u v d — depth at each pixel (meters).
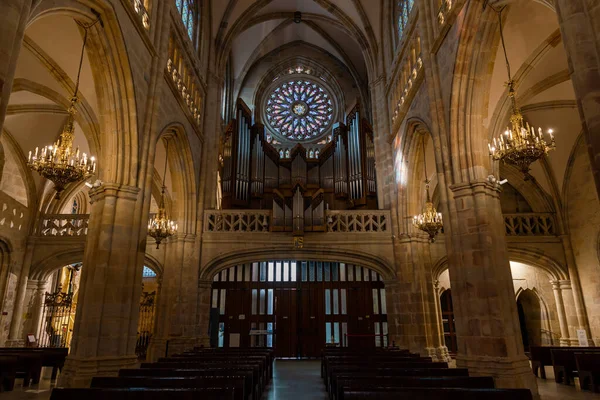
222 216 20.77
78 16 11.29
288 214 20.67
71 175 10.52
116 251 12.30
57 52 14.05
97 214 12.61
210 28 23.00
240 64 31.02
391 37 22.58
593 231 20.70
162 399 5.68
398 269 20.00
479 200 12.30
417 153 19.25
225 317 22.67
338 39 30.52
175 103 17.20
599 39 6.17
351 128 27.19
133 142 13.20
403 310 19.47
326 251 20.53
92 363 11.13
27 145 21.53
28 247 21.38
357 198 25.62
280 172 27.05
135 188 12.99
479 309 11.67
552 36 13.80
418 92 16.81
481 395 5.69
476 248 12.05
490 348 11.23
